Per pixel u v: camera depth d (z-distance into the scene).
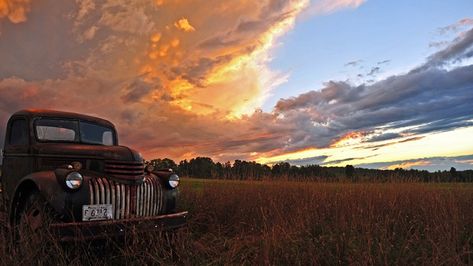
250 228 7.24
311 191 9.09
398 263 4.75
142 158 5.71
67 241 4.61
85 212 4.97
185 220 5.92
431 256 4.91
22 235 4.70
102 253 5.14
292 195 8.98
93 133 6.80
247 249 5.57
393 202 7.98
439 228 5.99
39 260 4.34
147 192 5.66
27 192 5.51
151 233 5.29
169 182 6.03
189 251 5.32
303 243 5.54
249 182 10.05
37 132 6.14
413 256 5.02
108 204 5.17
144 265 4.89
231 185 9.66
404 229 6.61
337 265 4.92
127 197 5.36
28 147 6.04
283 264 4.99
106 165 5.50
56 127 6.38
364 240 5.26
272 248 5.31
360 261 4.65
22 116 6.36
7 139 6.62
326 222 6.90
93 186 5.12
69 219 4.92
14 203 5.45
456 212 6.76
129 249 5.07
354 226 6.05
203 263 5.05
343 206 7.63
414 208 8.09
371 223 6.31
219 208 8.50
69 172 4.95
